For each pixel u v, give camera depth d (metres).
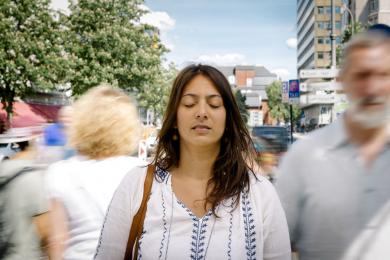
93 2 33.41
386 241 1.99
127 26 34.50
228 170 2.02
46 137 3.62
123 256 2.07
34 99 39.03
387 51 1.96
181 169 2.09
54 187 2.73
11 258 2.68
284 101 19.52
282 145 10.68
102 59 33.09
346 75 2.04
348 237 2.04
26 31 28.92
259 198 2.00
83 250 2.68
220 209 1.95
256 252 1.94
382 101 1.97
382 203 2.00
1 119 3.12
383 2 61.06
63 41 32.09
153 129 22.94
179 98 2.06
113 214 2.08
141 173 2.12
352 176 2.04
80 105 2.90
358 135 2.05
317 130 2.23
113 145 2.85
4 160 2.79
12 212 2.69
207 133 2.00
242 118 2.11
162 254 1.91
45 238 2.76
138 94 36.34
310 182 2.15
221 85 2.04
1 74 28.02
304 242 2.20
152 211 1.99
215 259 1.89
